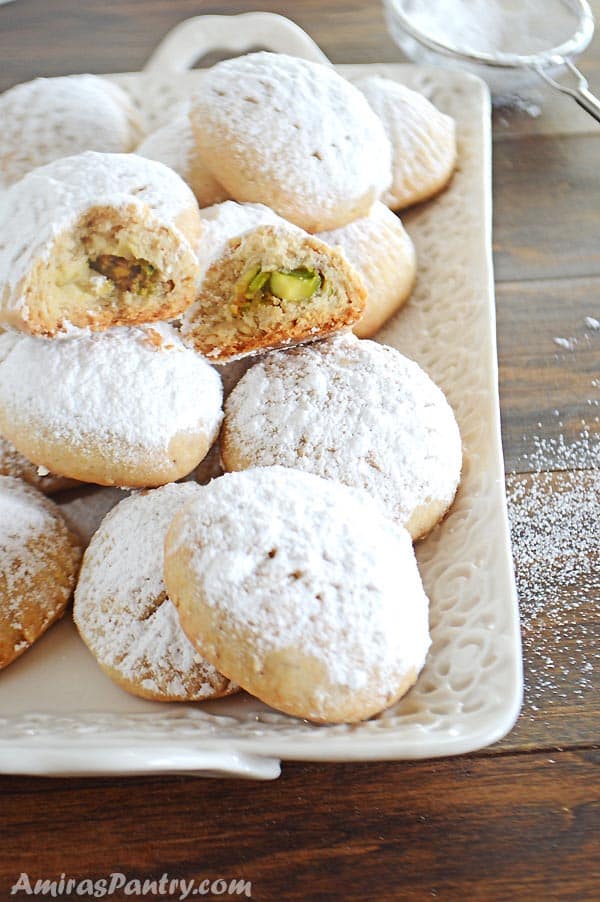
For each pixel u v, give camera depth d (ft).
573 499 1.19
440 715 0.99
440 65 1.52
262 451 1.12
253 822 1.02
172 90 1.43
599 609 1.12
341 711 0.98
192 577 0.99
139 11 1.64
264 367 1.17
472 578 1.07
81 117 1.31
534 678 1.08
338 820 1.02
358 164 1.22
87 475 1.12
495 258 1.38
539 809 1.02
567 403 1.26
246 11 1.64
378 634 0.98
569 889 0.99
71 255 1.10
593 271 1.36
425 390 1.15
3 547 1.09
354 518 1.03
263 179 1.20
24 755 0.94
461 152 1.38
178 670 1.03
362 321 1.24
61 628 1.09
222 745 0.96
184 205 1.14
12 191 1.13
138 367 1.11
